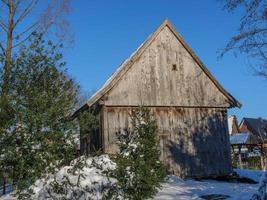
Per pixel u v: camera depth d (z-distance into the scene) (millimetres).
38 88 10469
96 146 20828
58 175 10805
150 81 21547
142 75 21438
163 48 22109
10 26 17531
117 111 20688
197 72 22547
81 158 11227
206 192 16172
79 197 11141
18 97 10102
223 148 22484
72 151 10445
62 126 10211
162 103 21562
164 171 12227
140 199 11492
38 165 9930
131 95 21016
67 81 10883
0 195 12945
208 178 21859
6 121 9820
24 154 9906
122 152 11844
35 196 10852
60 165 10430
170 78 21953
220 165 22219
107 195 11273
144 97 21250
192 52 22406
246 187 17766
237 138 48594
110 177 11406
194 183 19469
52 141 10070
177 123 21797
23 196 10266
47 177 10555
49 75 10609
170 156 21344
